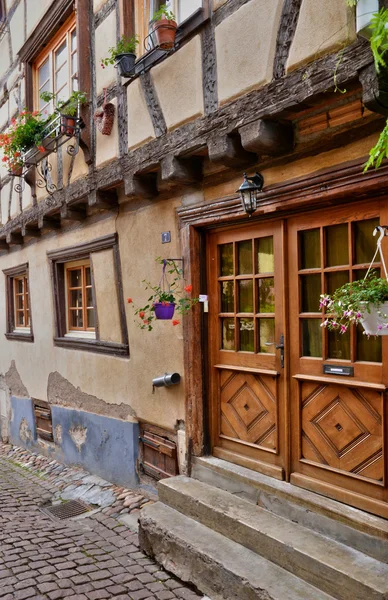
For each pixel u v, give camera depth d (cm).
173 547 348
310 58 280
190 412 421
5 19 772
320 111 303
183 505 379
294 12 292
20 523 457
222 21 343
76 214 582
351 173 288
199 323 418
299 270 343
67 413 655
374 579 258
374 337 300
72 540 414
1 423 908
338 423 319
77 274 677
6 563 369
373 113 276
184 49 379
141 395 496
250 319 386
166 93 400
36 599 319
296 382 346
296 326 345
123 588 333
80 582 341
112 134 479
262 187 347
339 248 320
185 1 388
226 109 337
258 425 378
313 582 281
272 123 316
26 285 835
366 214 298
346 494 309
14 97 757
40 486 599
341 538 298
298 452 345
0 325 911
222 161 352
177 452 450
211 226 408
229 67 336
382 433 290
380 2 233
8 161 662
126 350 519
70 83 585
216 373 416
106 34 494
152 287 458
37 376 748
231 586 300
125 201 512
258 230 374
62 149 582
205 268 423
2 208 809
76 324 682
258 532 315
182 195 432
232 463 396
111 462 554
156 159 409
